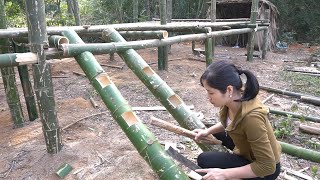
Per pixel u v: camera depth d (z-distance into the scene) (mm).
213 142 2367
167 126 2299
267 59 9625
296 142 3945
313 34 13578
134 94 5707
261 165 1777
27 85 4301
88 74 2812
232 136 1938
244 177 1841
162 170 2098
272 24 11703
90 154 3480
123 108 2480
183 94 5711
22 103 5340
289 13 13648
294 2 13547
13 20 11445
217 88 1773
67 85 6449
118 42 3463
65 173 3146
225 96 1796
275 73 7648
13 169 3283
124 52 3404
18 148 3688
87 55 2906
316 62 9133
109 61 8711
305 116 4508
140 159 3369
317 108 5203
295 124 4449
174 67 7883
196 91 5914
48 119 3262
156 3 13727
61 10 14148
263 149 1743
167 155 2162
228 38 12984
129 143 3750
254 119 1738
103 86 2639
